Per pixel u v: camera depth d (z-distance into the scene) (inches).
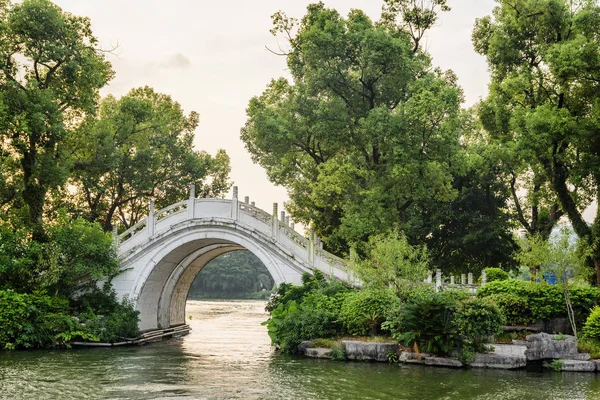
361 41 1206.3
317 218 1498.5
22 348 1046.4
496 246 1558.8
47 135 1250.0
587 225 1168.2
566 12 1165.7
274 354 1050.1
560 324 968.9
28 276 1137.4
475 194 1588.3
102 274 1179.3
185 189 1843.0
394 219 1189.7
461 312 893.2
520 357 866.8
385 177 1202.0
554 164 1160.2
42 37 1211.9
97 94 1382.9
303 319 1024.2
